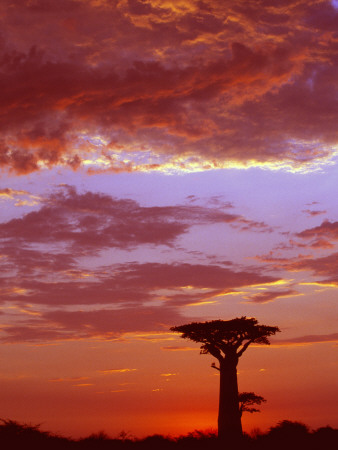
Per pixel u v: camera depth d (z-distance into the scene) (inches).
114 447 1079.0
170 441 1199.6
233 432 1228.5
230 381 1282.0
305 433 1178.0
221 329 1282.0
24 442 967.6
